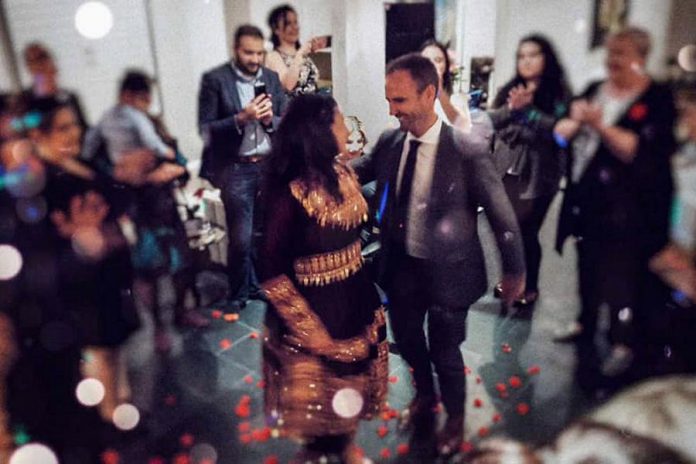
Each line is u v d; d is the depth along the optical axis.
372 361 2.14
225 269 3.88
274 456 2.37
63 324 2.39
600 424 1.55
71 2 4.02
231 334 3.24
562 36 5.05
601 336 3.01
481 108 3.91
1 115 2.20
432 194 2.09
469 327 3.21
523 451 1.84
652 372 2.65
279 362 2.04
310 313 1.97
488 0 5.91
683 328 2.68
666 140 2.44
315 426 2.06
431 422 2.48
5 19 3.81
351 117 3.04
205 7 4.56
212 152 3.32
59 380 2.44
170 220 3.32
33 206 2.20
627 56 2.41
